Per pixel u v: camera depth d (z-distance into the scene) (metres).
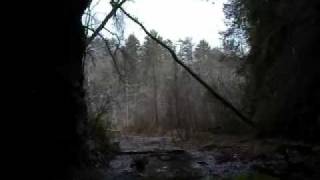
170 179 16.39
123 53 30.97
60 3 14.66
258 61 37.78
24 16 13.18
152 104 69.94
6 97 12.61
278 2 33.03
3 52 12.58
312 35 27.77
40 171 13.67
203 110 54.41
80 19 16.84
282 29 32.41
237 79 49.88
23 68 13.24
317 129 28.33
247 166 18.62
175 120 59.94
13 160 12.66
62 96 15.20
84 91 18.61
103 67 34.41
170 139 41.84
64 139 15.23
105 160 21.05
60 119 15.02
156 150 27.73
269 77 35.12
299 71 29.72
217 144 32.72
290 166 16.50
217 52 61.78
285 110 32.12
